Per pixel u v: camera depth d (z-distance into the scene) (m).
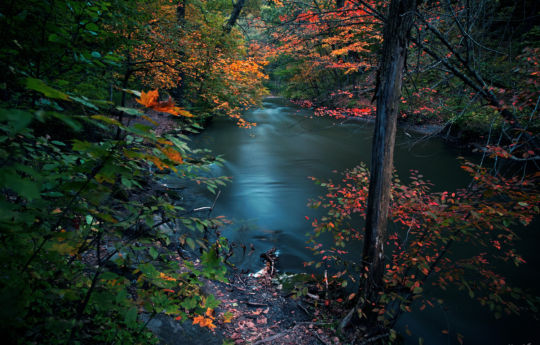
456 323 4.29
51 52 1.87
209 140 15.30
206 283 4.45
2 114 0.67
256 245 6.34
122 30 4.13
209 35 8.70
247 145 14.90
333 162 12.54
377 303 3.85
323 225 4.45
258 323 3.91
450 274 3.70
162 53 7.22
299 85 14.77
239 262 5.70
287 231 7.01
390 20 3.45
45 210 1.38
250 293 4.68
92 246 1.69
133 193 6.28
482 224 3.24
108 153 1.18
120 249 1.72
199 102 12.94
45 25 1.76
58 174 1.51
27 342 1.51
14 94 1.84
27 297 1.19
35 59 1.89
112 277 1.50
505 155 3.18
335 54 9.42
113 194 1.67
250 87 11.71
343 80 10.45
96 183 1.30
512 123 3.84
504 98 3.96
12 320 1.08
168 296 2.03
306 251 6.20
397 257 4.11
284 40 6.21
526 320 4.34
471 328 4.20
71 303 2.05
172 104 1.13
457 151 12.35
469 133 12.29
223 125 19.22
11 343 1.13
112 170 1.18
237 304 4.28
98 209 1.62
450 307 4.56
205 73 9.10
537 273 5.22
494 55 4.64
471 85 4.46
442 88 5.71
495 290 3.46
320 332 3.88
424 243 3.93
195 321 2.05
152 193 6.95
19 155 1.10
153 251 1.85
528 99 3.35
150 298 1.74
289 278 5.20
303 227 7.24
